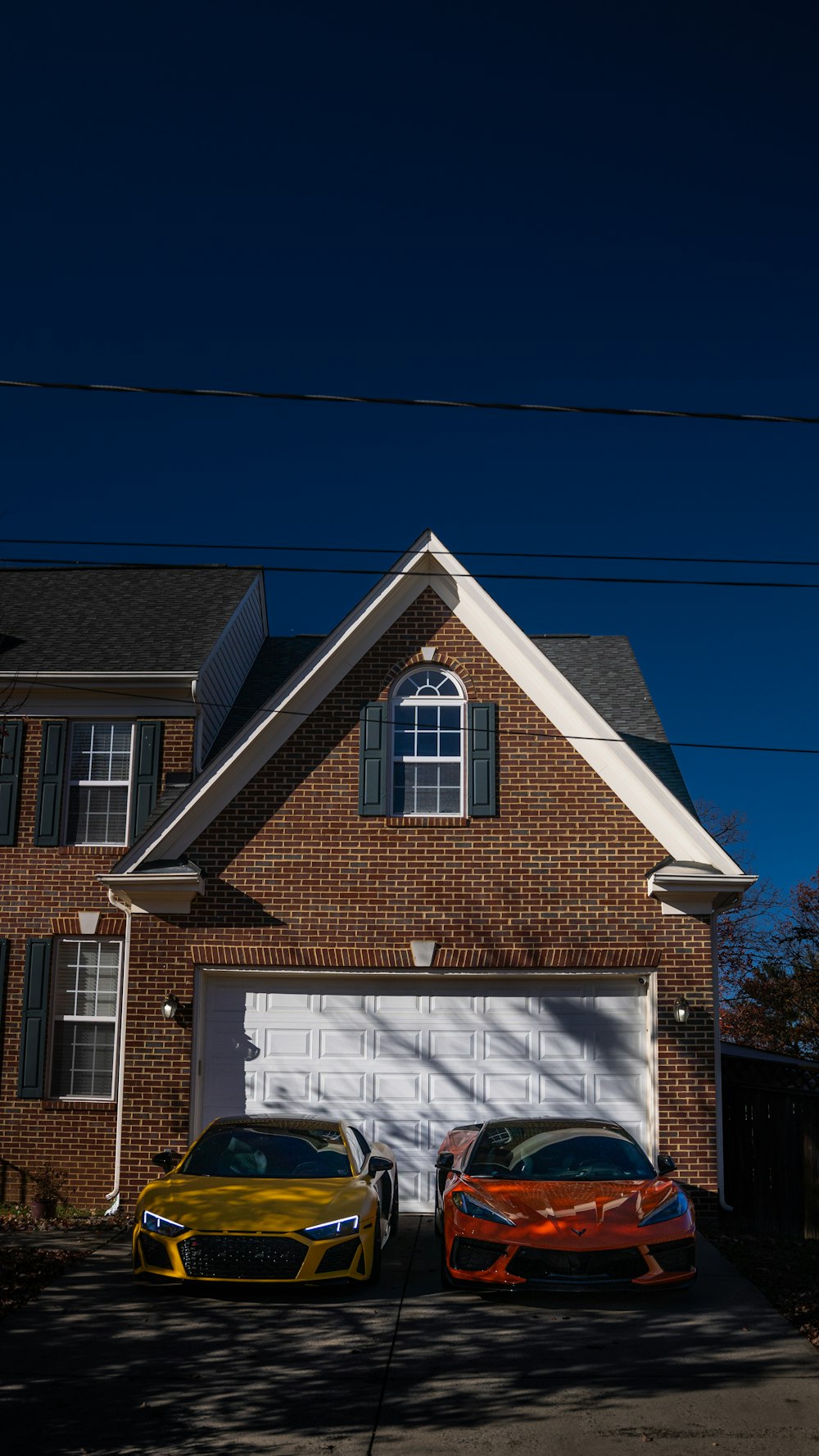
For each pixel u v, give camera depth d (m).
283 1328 9.22
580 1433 7.09
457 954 14.63
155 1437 6.96
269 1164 11.30
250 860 14.91
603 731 15.17
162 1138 14.18
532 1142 11.64
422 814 15.25
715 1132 14.00
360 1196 10.63
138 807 16.84
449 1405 7.55
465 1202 10.36
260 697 19.59
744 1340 9.02
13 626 18.75
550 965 14.55
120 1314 9.58
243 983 14.84
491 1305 9.93
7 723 16.77
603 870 14.80
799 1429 7.18
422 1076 14.59
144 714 17.19
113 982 16.62
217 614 18.92
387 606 15.74
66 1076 16.34
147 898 14.72
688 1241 9.95
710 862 14.61
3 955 16.52
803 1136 14.12
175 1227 10.03
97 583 20.70
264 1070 14.62
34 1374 8.11
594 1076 14.53
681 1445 6.91
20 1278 10.74
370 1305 9.89
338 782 15.17
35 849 16.84
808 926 30.45
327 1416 7.35
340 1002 14.78
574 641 21.23
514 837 14.94
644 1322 9.46
